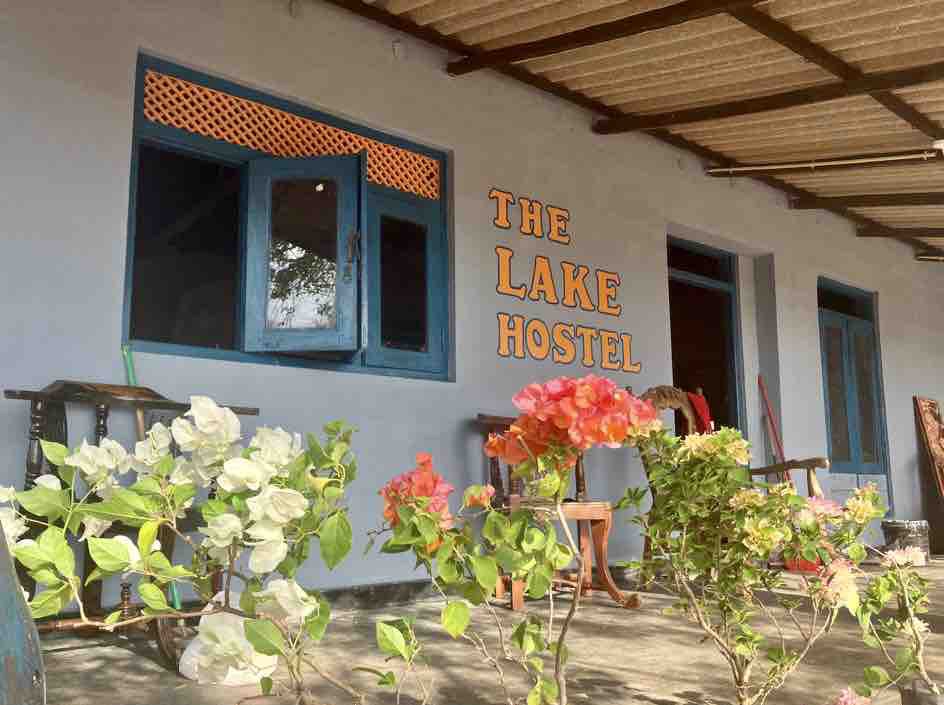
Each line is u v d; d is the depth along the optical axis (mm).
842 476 8727
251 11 4516
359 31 4980
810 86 5641
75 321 3785
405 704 2619
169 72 4285
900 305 10016
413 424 4984
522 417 1548
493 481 5246
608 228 6414
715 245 7766
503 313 5586
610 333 6309
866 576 2475
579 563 1598
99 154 3930
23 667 653
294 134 4758
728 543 2355
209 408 1323
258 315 4383
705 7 4461
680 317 8992
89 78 3928
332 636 3750
